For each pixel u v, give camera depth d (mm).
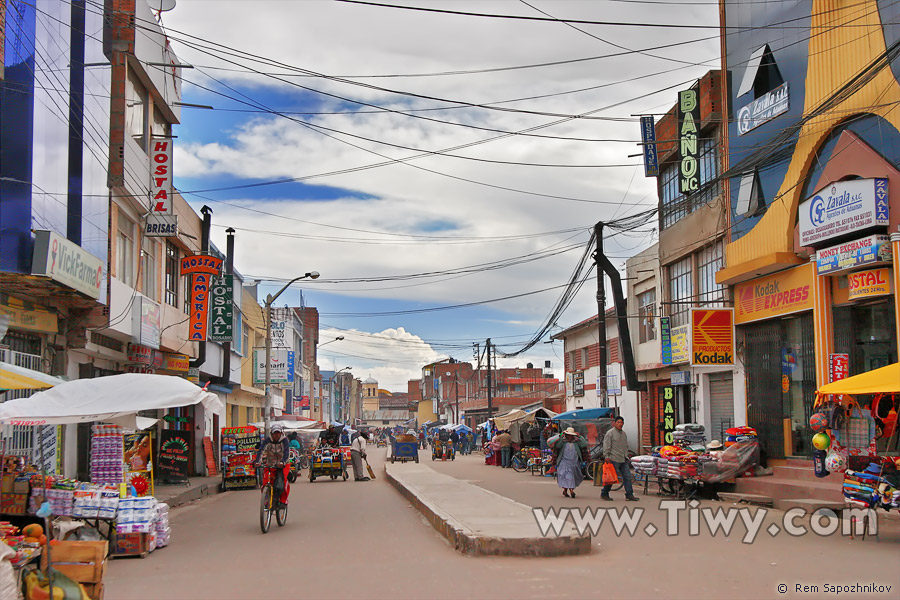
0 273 13055
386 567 9750
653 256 27844
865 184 15422
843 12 16984
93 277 15570
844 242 16625
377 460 47219
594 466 22203
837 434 16656
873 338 16359
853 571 9070
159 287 23109
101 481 12367
